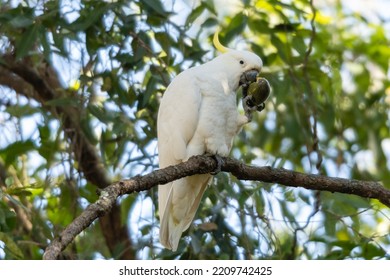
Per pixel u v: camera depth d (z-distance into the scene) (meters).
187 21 11.85
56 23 11.27
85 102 11.67
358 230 11.30
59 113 12.98
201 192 10.11
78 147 13.02
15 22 10.88
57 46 11.17
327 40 14.41
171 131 10.06
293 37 12.62
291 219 11.22
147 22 11.77
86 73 11.71
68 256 11.44
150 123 11.70
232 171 9.52
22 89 13.35
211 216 11.21
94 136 12.15
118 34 12.02
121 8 11.70
